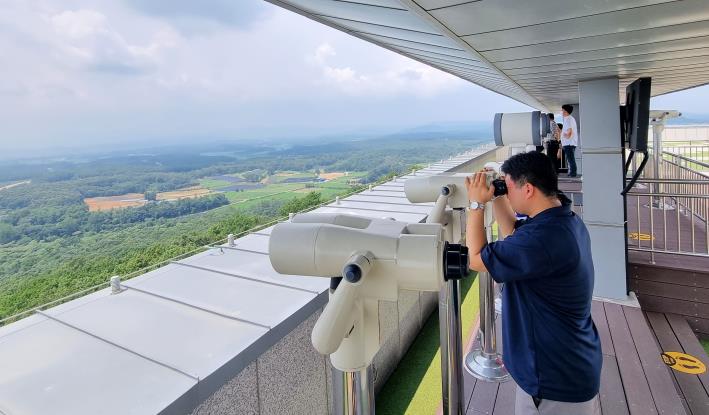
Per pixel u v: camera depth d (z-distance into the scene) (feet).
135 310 7.09
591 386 5.20
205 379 5.14
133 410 4.57
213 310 7.00
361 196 18.60
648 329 10.58
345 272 2.65
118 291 7.89
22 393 4.89
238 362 5.66
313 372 7.47
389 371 10.27
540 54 7.76
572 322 5.12
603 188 11.79
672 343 11.55
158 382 5.08
